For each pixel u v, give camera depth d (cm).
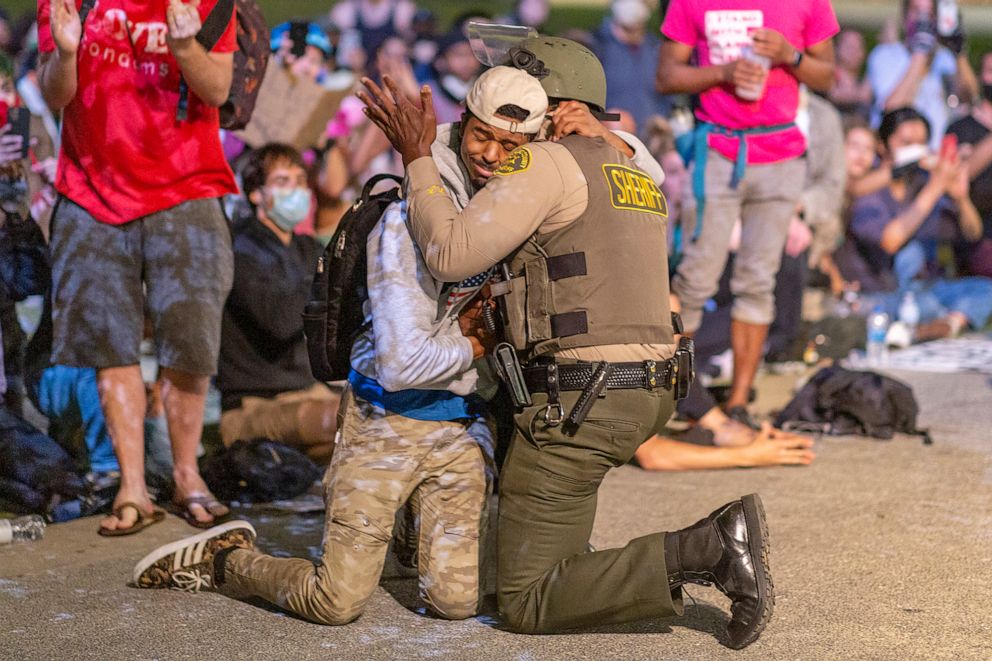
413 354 645
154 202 867
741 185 1128
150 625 696
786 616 711
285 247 1048
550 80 674
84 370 1023
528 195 623
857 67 2327
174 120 863
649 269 650
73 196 866
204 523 897
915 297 1822
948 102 2295
